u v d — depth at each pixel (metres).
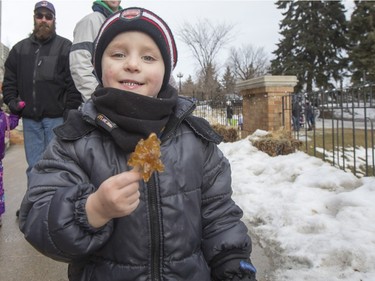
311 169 5.59
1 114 4.36
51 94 4.42
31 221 1.43
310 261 3.09
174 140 1.70
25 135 4.55
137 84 1.69
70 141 1.64
